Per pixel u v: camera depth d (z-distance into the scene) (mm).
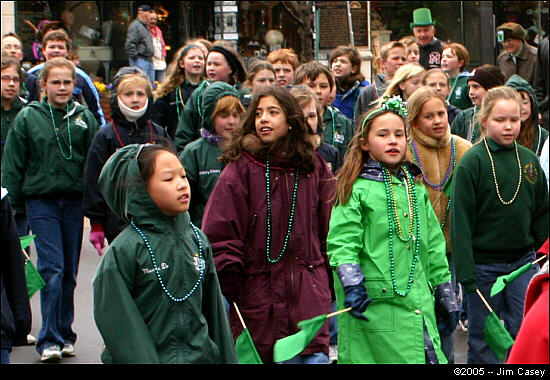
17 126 11039
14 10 28469
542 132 11117
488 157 9141
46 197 10984
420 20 17781
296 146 8008
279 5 31719
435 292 8023
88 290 13766
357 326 7703
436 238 8031
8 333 7555
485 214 9125
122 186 6473
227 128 9852
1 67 13094
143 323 6234
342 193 7793
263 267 7930
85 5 30172
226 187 7930
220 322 6637
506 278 8062
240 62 12594
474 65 32625
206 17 31766
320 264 8117
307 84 12016
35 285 8008
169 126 13547
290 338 6742
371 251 7727
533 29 32406
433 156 9898
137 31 25750
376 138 7781
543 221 9312
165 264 6359
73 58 21188
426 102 9781
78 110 11188
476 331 9164
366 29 30750
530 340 4652
